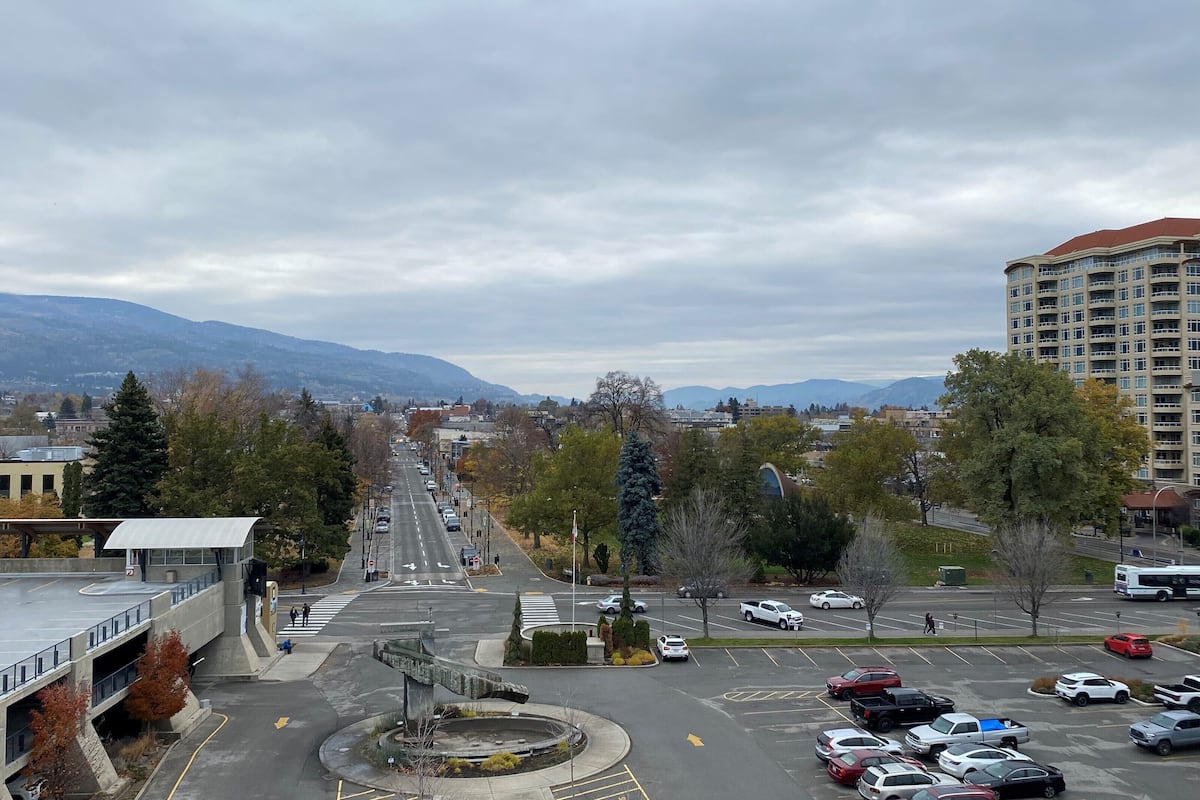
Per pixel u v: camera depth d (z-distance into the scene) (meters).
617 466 84.75
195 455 70.06
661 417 136.12
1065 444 71.69
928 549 92.12
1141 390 123.25
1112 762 35.31
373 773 33.28
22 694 28.06
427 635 41.31
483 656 51.69
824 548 73.88
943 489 94.88
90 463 93.62
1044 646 54.44
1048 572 56.47
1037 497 73.69
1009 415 77.44
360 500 129.12
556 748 35.75
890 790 30.47
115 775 31.92
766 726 39.31
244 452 73.25
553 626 59.59
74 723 29.41
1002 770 32.12
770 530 76.06
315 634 57.75
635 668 49.28
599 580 76.56
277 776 33.12
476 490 157.12
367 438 159.12
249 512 70.38
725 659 51.25
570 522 81.81
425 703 37.53
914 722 39.78
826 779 33.12
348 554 94.06
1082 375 131.00
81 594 44.69
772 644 54.47
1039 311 137.50
